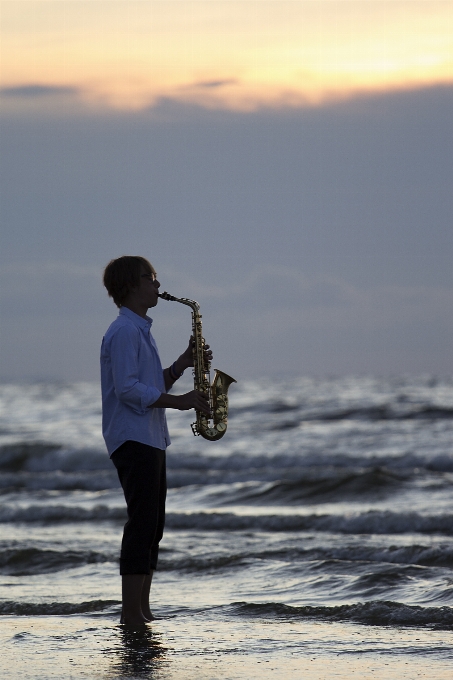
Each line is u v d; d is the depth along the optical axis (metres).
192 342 11.70
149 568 11.12
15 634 10.88
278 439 52.59
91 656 9.60
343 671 8.84
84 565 16.25
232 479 34.31
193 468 41.88
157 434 10.82
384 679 8.52
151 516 10.82
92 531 21.97
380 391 120.31
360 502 26.84
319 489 28.62
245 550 17.62
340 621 11.23
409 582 13.20
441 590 12.49
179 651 9.78
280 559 16.53
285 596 13.08
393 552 16.28
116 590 13.86
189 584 14.38
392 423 62.16
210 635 10.55
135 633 10.66
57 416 85.50
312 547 17.72
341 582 13.59
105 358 10.83
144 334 10.89
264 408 79.88
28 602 12.93
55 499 30.48
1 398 128.62
